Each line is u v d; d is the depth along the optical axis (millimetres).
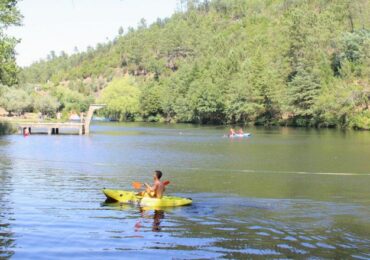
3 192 22797
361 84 86688
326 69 98188
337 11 131250
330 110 85875
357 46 99875
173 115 147375
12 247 14148
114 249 14148
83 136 70188
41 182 26188
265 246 14570
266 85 106688
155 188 20500
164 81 161500
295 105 99000
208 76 134875
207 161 37531
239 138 65125
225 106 118062
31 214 18141
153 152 45125
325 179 28250
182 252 13977
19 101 123062
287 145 52500
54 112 134250
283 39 115812
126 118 166500
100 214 18297
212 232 16016
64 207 19438
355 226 16891
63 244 14500
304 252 14031
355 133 73250
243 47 170000
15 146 51031
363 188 24969
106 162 36594
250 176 29438
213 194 23062
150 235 15586
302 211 19250
